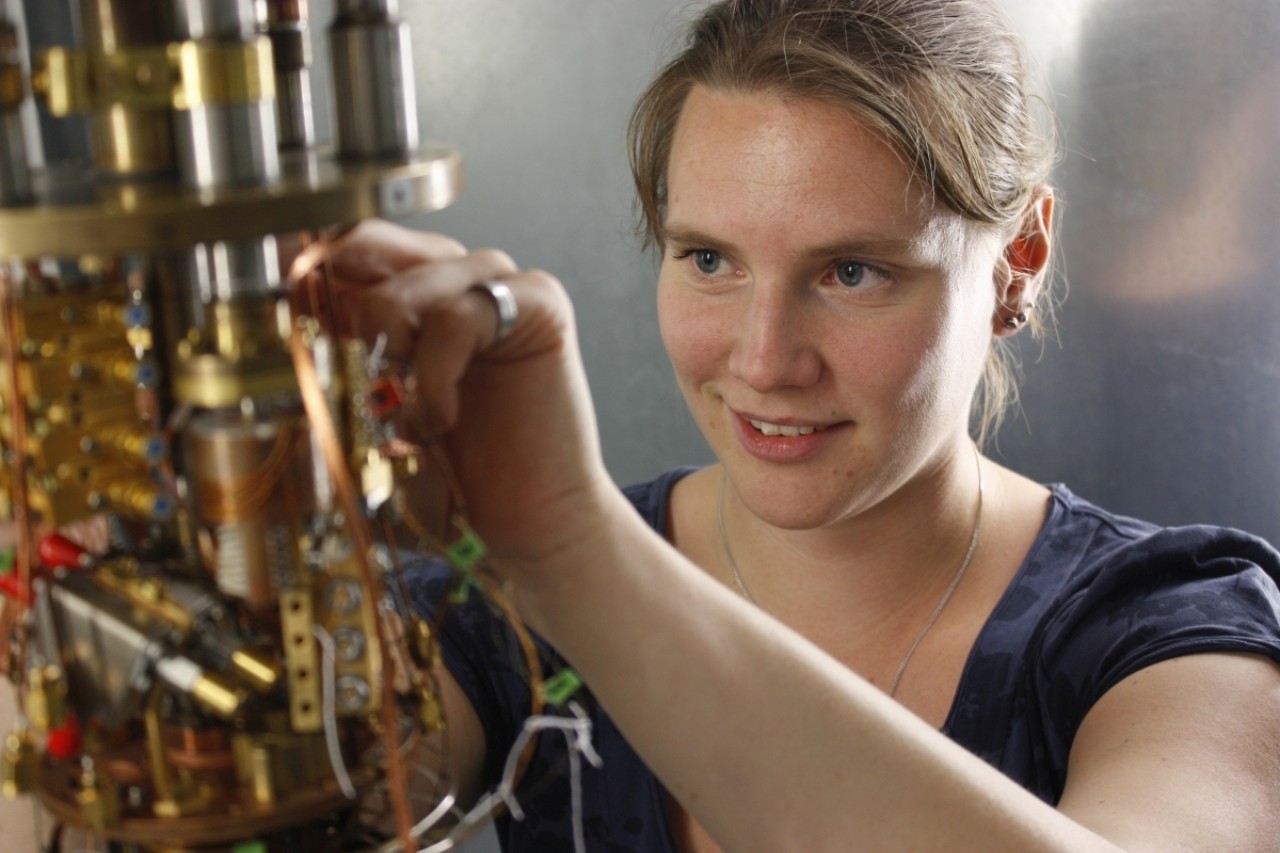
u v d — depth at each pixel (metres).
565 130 1.80
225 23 0.42
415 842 0.49
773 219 0.89
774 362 0.92
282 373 0.45
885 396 0.94
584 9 1.75
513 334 0.56
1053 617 1.05
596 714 1.09
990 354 1.29
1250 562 1.02
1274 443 1.81
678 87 0.99
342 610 0.48
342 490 0.45
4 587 0.52
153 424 0.49
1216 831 0.80
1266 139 1.71
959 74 0.93
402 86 0.48
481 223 1.84
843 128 0.88
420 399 0.54
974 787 0.65
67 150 1.25
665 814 1.07
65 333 0.47
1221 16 1.67
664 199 1.08
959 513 1.11
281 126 0.51
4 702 0.65
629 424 1.92
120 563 0.50
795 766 0.63
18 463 0.46
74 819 0.49
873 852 0.63
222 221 0.41
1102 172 1.73
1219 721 0.88
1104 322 1.79
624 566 0.62
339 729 0.50
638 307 1.87
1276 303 1.76
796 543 1.12
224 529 0.47
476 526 0.61
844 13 0.92
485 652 1.10
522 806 1.11
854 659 1.12
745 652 0.64
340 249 0.56
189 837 0.47
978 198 0.91
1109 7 1.67
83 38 0.44
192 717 0.49
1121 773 0.86
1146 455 1.83
